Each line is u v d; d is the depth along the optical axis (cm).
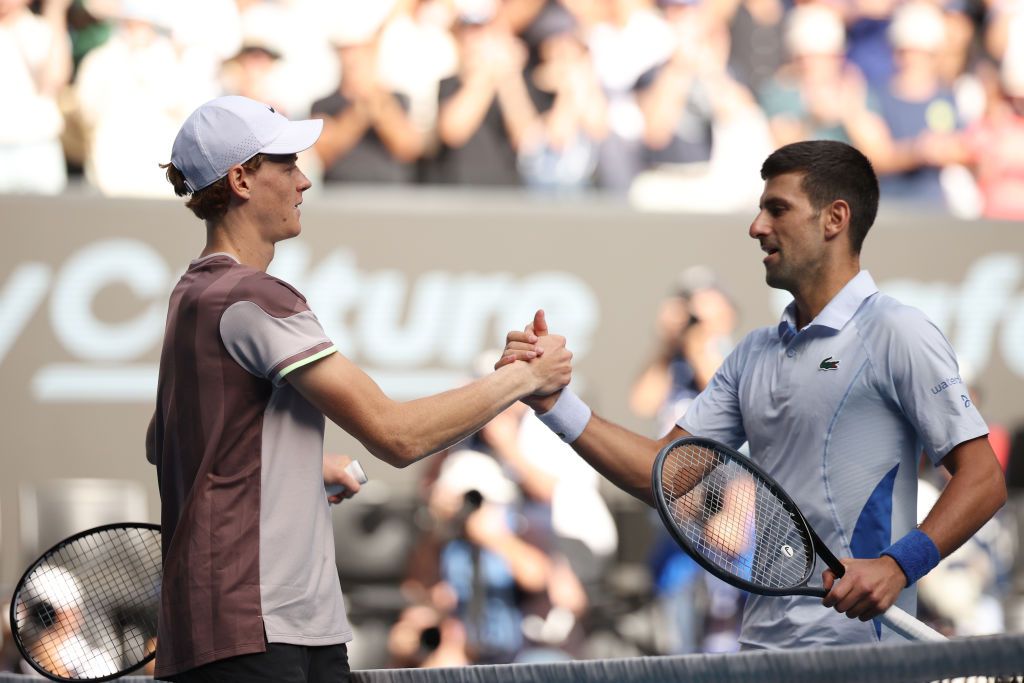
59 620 1013
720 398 1127
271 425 892
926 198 2683
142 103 2472
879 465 1023
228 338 884
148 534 1030
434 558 2108
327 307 2384
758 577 983
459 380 2408
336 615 900
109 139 2453
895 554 955
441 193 2512
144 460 2325
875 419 1027
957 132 2719
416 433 923
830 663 877
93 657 1016
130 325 2334
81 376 2319
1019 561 2286
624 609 2141
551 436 2175
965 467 993
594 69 2588
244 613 859
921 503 2025
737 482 993
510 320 2425
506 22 2588
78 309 2327
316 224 2386
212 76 2511
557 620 2098
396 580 2167
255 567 868
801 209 1059
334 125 2512
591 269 2441
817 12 2694
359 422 898
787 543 980
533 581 2102
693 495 1003
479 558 2091
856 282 1052
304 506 894
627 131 2592
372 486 2281
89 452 2312
